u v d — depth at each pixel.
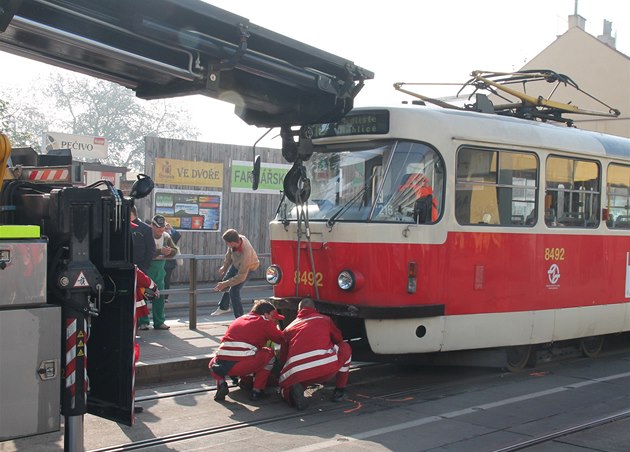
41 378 4.83
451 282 8.84
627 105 29.67
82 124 47.06
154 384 8.94
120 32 5.58
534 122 10.34
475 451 6.47
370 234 8.45
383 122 8.72
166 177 17.94
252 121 8.11
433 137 8.80
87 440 6.67
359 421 7.45
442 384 9.27
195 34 5.87
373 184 8.69
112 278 5.69
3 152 5.14
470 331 9.03
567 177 10.44
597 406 8.20
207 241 18.73
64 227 5.16
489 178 9.36
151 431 6.98
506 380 9.55
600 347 11.59
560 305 10.17
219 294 17.75
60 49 5.64
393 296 8.45
